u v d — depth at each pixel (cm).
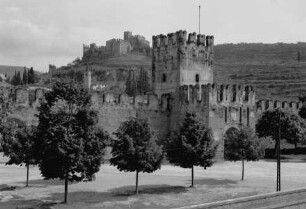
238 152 6944
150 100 9700
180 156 6147
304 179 6875
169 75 10238
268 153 10888
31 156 5466
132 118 5816
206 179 6781
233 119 9681
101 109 8862
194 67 10231
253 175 7319
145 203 4919
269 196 4075
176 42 10112
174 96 10044
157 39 10575
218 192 5653
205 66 10419
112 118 9038
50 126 4778
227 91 9631
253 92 10119
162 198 5209
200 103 9406
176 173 7406
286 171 7856
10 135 5712
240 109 9850
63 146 4691
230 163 9031
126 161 5516
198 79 10294
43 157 4800
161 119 9894
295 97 19662
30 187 5669
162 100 9944
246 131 7094
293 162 9369
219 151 9275
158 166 5731
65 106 4944
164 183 6300
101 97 8888
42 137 4809
